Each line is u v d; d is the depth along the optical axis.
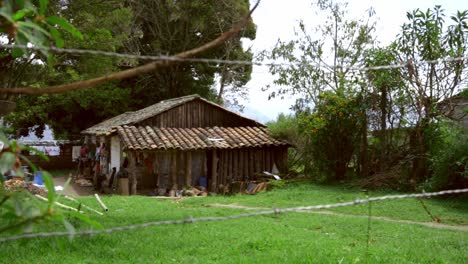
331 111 17.70
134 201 13.21
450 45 13.80
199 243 7.30
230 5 27.02
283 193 15.77
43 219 1.49
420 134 15.13
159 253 6.62
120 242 7.15
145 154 19.33
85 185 22.47
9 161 1.44
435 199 13.20
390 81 15.16
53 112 30.44
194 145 18.53
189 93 31.41
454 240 7.98
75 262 5.97
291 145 20.08
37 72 8.99
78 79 11.19
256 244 7.17
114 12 10.86
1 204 1.51
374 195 14.39
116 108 30.17
